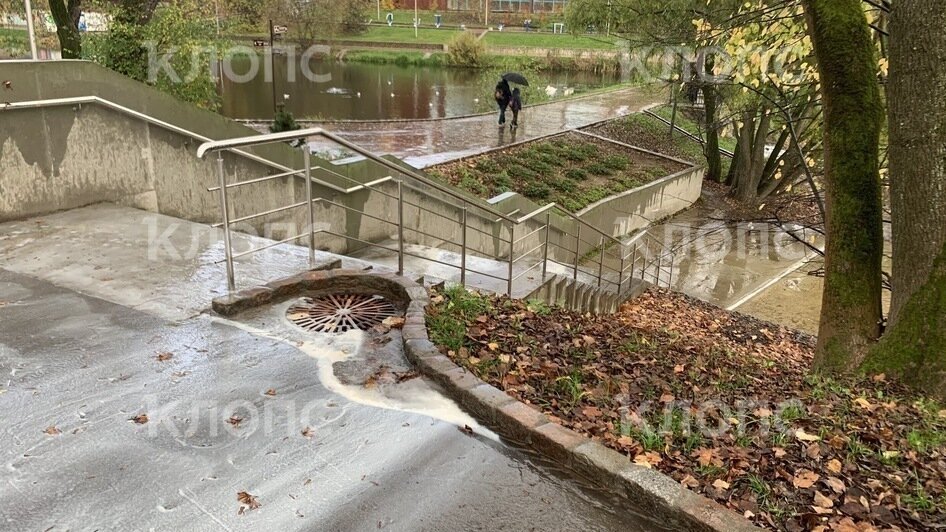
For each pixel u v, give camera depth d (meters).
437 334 4.67
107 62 11.23
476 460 3.38
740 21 10.55
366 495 3.05
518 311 5.99
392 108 28.22
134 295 4.89
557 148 20.41
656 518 3.07
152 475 3.05
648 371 5.29
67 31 10.90
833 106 6.13
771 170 21.88
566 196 16.59
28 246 5.66
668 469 3.47
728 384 5.43
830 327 6.29
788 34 9.77
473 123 23.23
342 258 6.21
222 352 4.23
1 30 10.46
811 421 4.30
